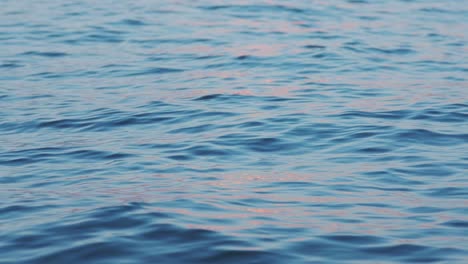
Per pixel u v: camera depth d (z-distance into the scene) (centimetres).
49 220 923
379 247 844
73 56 1955
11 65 1867
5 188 1077
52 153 1245
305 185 1070
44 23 2323
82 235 868
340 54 1947
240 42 2078
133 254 816
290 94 1577
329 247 842
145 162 1182
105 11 2484
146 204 968
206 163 1176
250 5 2562
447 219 936
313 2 2645
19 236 873
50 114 1473
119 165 1170
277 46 2031
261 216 939
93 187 1062
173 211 942
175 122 1404
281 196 1023
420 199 1013
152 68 1825
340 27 2289
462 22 2406
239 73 1766
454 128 1348
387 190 1051
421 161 1177
